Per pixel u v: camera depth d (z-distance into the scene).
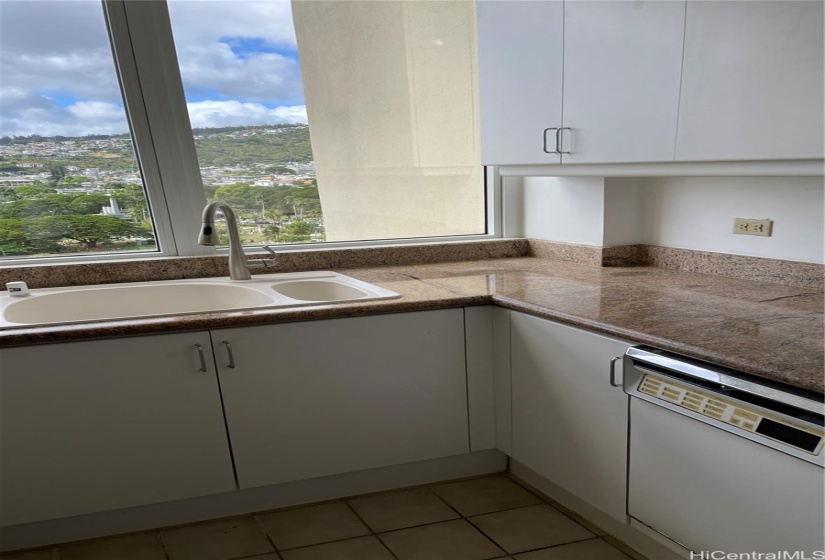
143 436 1.78
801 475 1.12
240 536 1.90
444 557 1.76
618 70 1.70
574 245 2.52
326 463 1.96
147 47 2.13
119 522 1.92
